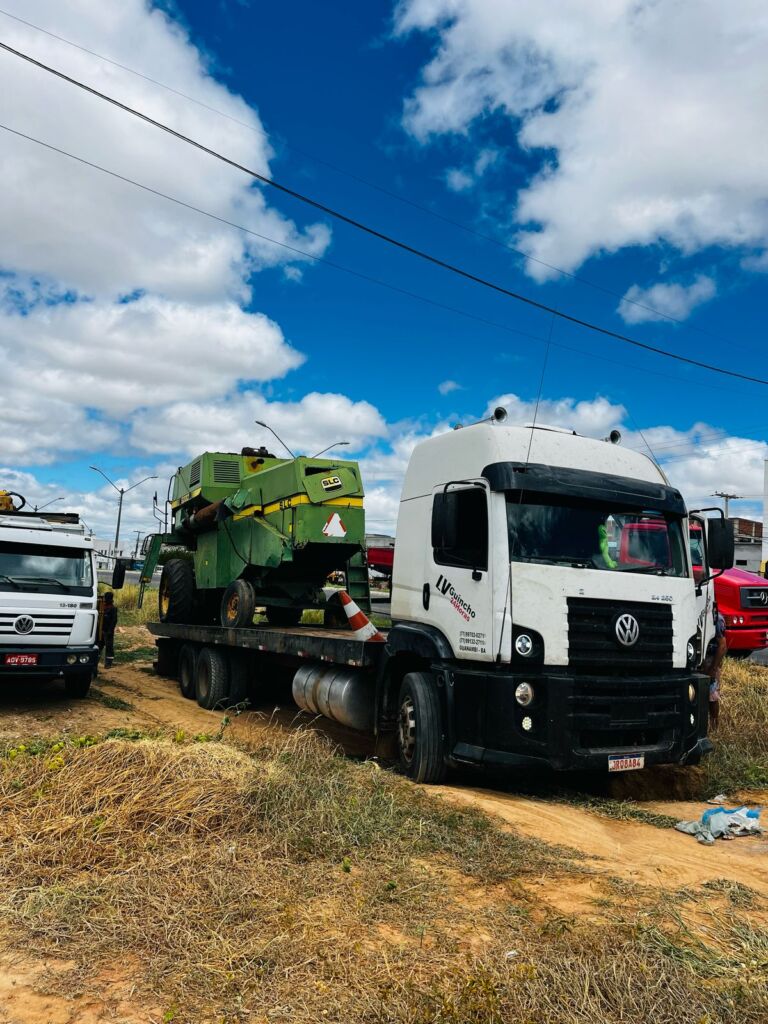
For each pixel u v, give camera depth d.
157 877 4.28
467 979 3.27
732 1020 3.02
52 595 10.50
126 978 3.37
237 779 5.53
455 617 6.95
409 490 8.03
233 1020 3.04
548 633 6.39
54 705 10.76
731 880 4.80
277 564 10.70
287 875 4.42
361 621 8.30
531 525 6.69
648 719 6.53
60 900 4.02
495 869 4.74
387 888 4.32
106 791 5.28
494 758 6.27
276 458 13.32
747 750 8.69
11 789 5.46
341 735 9.56
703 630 8.98
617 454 7.51
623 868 4.96
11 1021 3.04
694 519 8.98
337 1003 3.12
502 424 7.36
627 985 3.19
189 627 12.29
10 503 13.47
